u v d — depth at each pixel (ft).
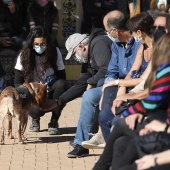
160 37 27.96
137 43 35.63
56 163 37.19
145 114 27.43
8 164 36.96
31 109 42.96
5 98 39.60
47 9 56.13
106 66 38.40
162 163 24.62
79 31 59.11
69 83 56.59
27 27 56.95
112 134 28.50
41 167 36.47
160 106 26.78
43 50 42.24
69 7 58.75
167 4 53.98
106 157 29.12
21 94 39.93
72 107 50.93
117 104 31.60
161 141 25.36
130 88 34.71
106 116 33.94
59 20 58.75
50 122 43.19
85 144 36.11
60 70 43.47
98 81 38.65
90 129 38.19
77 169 36.17
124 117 28.12
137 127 27.27
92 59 39.29
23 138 40.96
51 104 41.63
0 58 55.52
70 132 43.83
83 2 57.62
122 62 36.09
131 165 26.13
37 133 43.62
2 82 52.24
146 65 34.45
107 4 57.47
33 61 42.52
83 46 39.63
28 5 57.11
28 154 38.86
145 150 25.61
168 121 26.09
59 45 58.90
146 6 56.70
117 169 26.94
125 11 57.57
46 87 41.14
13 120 46.91
